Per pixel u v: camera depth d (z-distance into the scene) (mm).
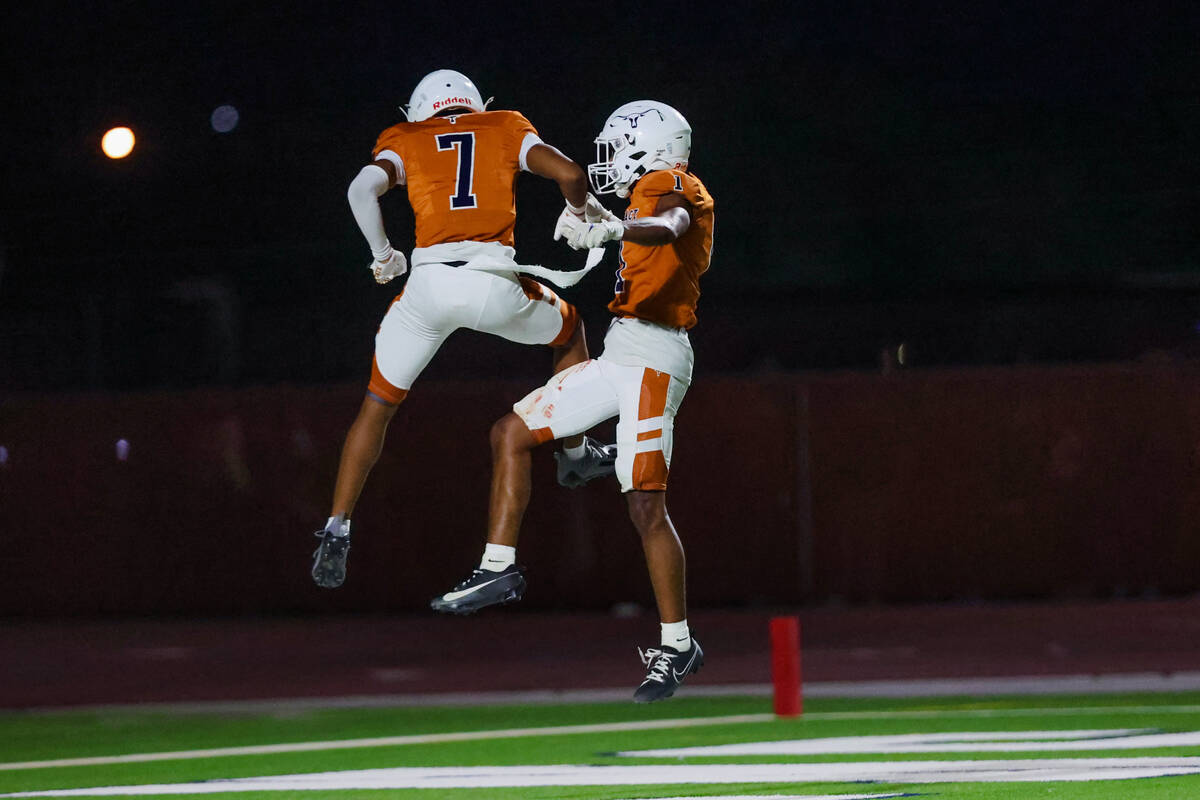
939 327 72688
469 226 20000
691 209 20078
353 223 81812
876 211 81438
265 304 80750
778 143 83250
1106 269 80438
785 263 81438
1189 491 57969
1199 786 20062
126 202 80562
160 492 60031
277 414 59781
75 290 79438
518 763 24750
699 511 58500
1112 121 82312
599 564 58625
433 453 58938
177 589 59844
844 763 23344
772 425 58500
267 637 53594
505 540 19672
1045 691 33906
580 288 75000
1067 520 58094
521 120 20406
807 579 58219
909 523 58281
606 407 20156
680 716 31156
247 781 23406
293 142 82750
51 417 60438
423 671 42562
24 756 27906
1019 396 58375
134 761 26609
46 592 60156
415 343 20188
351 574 59125
